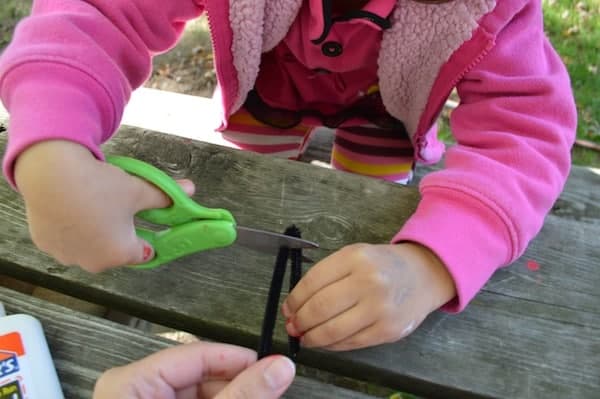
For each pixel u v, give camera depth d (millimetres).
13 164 265
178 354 275
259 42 395
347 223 353
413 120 463
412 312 294
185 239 284
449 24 353
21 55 286
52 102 274
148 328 492
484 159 333
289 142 573
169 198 282
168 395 274
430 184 330
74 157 260
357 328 289
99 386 269
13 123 270
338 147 580
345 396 296
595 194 563
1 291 328
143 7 345
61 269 337
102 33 324
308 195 362
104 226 260
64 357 308
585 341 313
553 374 303
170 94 596
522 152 335
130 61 347
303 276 317
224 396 245
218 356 279
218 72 422
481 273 308
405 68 399
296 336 301
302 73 474
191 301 324
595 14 989
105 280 332
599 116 890
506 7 345
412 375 303
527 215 316
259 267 332
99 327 316
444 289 305
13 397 282
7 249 343
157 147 382
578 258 343
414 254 308
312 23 381
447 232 307
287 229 320
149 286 329
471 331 315
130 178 271
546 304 325
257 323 317
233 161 375
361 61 417
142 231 291
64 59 288
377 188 365
